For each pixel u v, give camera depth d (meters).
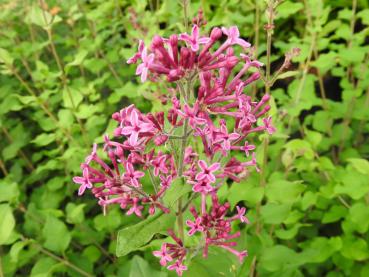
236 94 0.14
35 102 0.31
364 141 0.37
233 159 0.17
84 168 0.16
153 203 0.16
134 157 0.16
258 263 0.24
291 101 0.30
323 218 0.27
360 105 0.34
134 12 0.33
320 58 0.29
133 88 0.30
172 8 0.36
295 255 0.23
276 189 0.21
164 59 0.14
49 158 0.37
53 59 0.44
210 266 0.18
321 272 0.28
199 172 0.15
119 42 0.42
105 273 0.29
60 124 0.29
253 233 0.24
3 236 0.21
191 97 0.15
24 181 0.35
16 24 0.44
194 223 0.16
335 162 0.34
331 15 0.45
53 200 0.31
